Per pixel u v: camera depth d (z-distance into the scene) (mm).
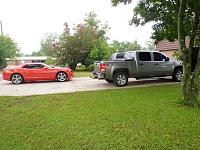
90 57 39625
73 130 7312
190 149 5816
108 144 6223
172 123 7727
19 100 12352
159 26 15023
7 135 7059
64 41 39000
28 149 6082
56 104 11109
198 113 8922
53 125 7852
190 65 10258
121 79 16531
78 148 6074
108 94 13219
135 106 10117
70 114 9109
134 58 16844
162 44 28828
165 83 17453
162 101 10977
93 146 6145
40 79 19922
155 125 7562
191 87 10148
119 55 17875
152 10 14320
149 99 11539
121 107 10008
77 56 38969
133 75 16844
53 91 15281
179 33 10250
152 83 17656
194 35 10633
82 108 10055
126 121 8039
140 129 7234
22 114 9406
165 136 6629
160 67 17469
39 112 9602
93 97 12492
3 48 48312
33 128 7633
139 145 6098
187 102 10125
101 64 16500
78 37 38969
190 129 7145
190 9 11656
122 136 6719
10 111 9961
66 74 20484
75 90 15414
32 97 13102
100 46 39750
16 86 18062
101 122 7996
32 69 19766
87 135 6863
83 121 8164
